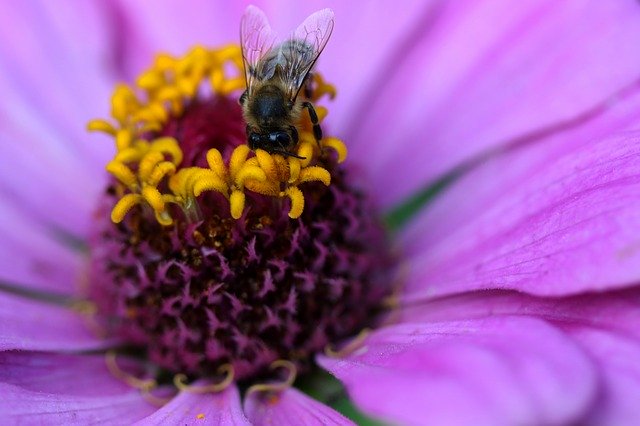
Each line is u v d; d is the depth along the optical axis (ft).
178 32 0.52
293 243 0.44
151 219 0.44
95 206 0.49
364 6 0.51
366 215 0.47
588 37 0.47
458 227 0.48
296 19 0.51
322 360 0.45
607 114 0.45
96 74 0.52
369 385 0.36
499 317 0.40
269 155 0.43
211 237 0.44
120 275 0.45
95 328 0.47
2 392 0.40
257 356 0.45
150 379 0.45
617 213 0.39
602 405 0.36
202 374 0.45
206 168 0.44
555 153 0.46
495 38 0.49
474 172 0.48
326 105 0.51
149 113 0.45
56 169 0.51
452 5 0.50
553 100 0.47
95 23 0.52
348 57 0.51
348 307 0.46
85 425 0.42
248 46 0.45
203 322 0.45
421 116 0.50
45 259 0.50
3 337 0.43
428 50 0.50
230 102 0.46
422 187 0.50
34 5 0.52
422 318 0.45
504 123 0.48
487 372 0.35
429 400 0.35
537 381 0.35
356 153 0.51
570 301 0.39
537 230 0.42
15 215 0.50
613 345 0.37
